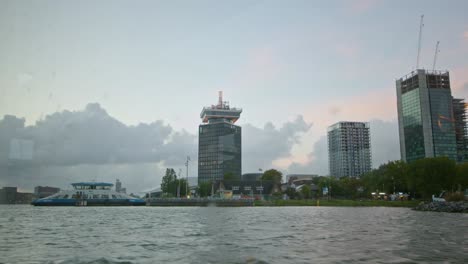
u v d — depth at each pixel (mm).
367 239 31125
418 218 63938
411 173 146625
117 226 47656
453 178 139250
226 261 21156
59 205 162875
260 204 172875
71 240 31719
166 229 42531
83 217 71875
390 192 187625
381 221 55625
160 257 22641
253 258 21938
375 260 20953
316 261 20797
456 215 75688
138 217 71188
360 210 107312
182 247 26859
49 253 24344
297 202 174500
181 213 90438
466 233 36125
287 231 39062
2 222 56750
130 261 21391
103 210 116062
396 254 23000
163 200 172625
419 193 153500
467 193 148000
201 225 48719
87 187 167750
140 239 32219
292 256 22531
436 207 101688
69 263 20828
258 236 34125
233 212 95812
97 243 29500
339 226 45844
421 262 20281
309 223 51656
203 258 22172
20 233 38406
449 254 22922
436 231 38406
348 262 20391
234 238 32531
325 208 130250
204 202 171625
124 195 170500
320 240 30578
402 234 35281
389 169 184000
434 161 140125
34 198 157500
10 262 21125
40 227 46500
